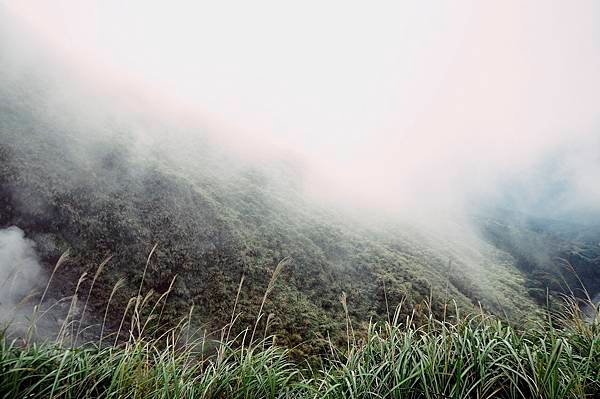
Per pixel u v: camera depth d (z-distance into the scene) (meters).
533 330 3.51
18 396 2.64
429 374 2.92
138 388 2.93
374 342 3.62
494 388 2.92
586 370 2.75
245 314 14.52
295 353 12.51
